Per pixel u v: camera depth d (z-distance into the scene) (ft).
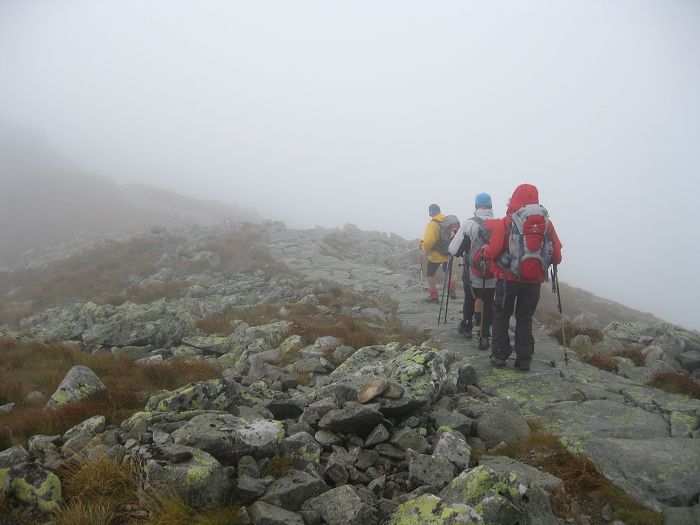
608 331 35.96
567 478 15.29
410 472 14.48
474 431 18.49
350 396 18.04
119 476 13.67
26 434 18.20
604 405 21.30
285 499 12.86
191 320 41.22
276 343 32.55
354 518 12.18
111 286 76.33
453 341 32.35
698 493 14.19
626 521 13.47
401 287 59.52
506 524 12.05
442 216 46.75
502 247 24.56
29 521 12.71
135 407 20.62
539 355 29.71
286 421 18.22
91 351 33.71
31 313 67.10
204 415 16.12
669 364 28.40
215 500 12.62
